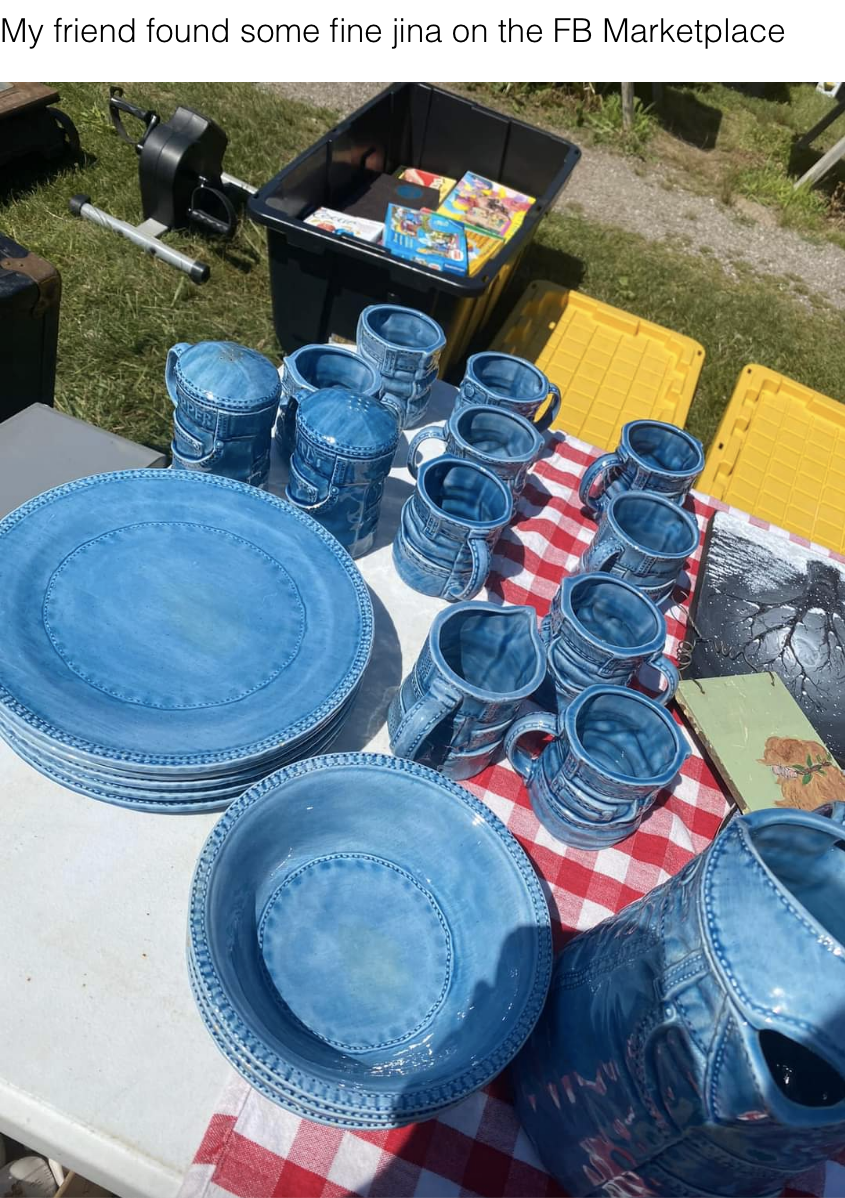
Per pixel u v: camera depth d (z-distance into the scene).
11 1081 0.86
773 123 6.89
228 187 3.81
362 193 3.15
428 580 1.38
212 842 0.89
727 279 4.95
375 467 1.27
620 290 4.45
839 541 2.31
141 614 1.11
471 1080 0.78
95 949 0.96
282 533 1.25
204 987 0.77
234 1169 0.85
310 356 1.44
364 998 0.92
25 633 1.04
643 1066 0.71
